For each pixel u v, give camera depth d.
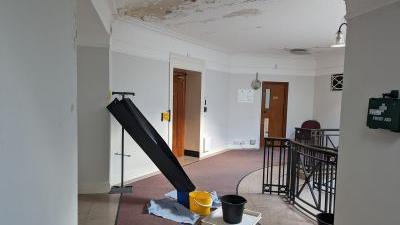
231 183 4.36
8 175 0.68
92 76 3.60
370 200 1.80
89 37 3.52
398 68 1.59
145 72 4.48
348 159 2.02
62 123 1.18
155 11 3.65
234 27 4.43
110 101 3.73
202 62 5.92
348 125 2.03
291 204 3.51
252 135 7.39
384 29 1.69
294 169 3.58
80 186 3.68
